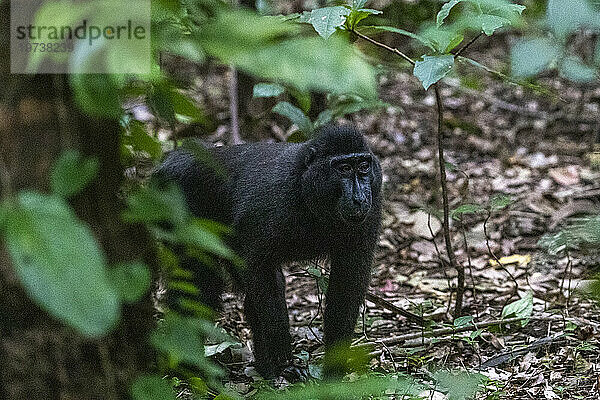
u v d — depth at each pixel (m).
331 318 10.34
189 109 5.23
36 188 4.46
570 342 10.78
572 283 13.20
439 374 7.77
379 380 4.34
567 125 20.17
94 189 4.74
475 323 11.21
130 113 5.98
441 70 9.14
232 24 3.57
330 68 3.44
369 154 9.91
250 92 17.59
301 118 12.28
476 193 17.06
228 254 4.31
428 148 19.34
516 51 3.92
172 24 4.65
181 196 4.50
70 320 3.36
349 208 9.52
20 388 4.61
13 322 4.56
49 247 3.45
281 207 10.16
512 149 19.25
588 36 12.55
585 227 5.96
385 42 20.41
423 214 15.76
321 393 4.31
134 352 5.07
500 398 9.28
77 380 4.69
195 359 4.67
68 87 4.55
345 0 11.00
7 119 4.39
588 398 9.11
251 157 10.93
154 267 5.30
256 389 9.41
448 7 9.07
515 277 13.76
